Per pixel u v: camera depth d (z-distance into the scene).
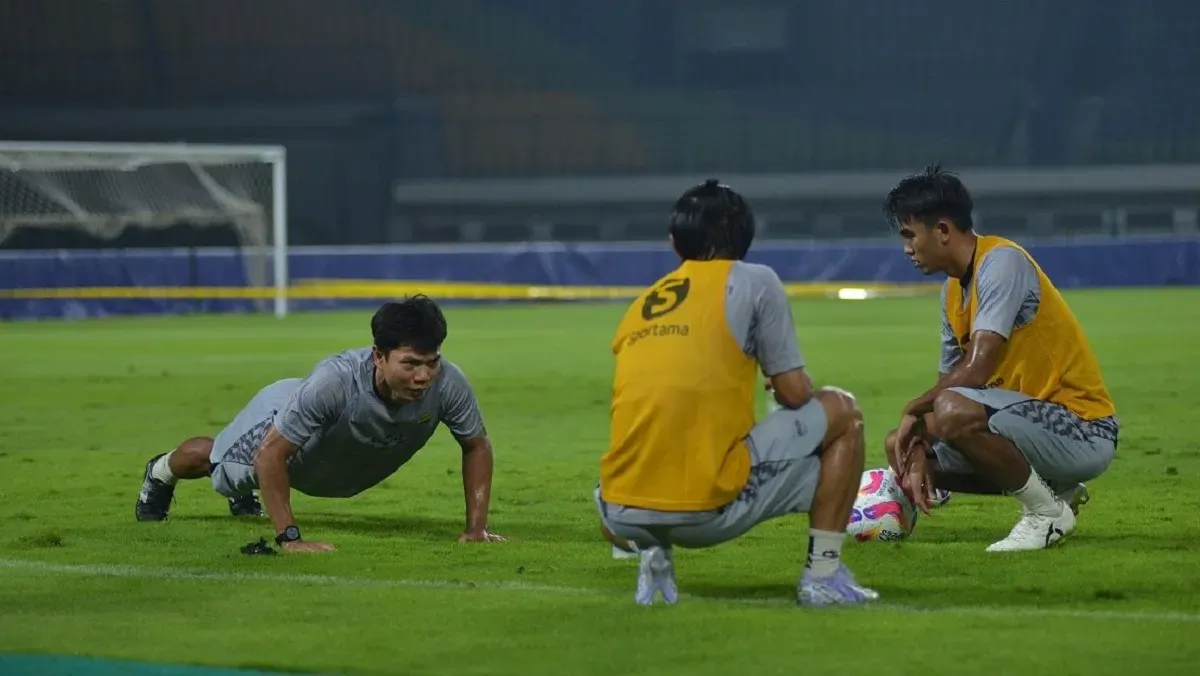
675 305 11.84
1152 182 114.31
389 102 126.25
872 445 25.88
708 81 127.00
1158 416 29.25
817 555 12.23
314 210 121.81
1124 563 14.27
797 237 120.56
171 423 31.48
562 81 126.62
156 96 126.12
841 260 90.50
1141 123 119.88
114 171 81.00
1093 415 15.20
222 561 14.88
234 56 126.38
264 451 15.40
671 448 11.70
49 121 122.88
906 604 12.36
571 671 10.20
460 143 126.06
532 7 126.56
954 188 15.07
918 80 124.62
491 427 29.56
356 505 19.59
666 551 12.33
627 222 122.12
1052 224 116.50
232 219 84.12
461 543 16.02
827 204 120.50
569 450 25.78
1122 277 90.38
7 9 124.50
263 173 85.25
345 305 87.25
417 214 122.88
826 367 42.66
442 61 126.81
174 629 11.66
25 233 107.00
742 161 124.31
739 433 11.79
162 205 82.12
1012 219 117.69
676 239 12.16
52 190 79.81
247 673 10.23
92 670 10.33
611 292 89.88
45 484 21.97
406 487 21.33
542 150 125.88
